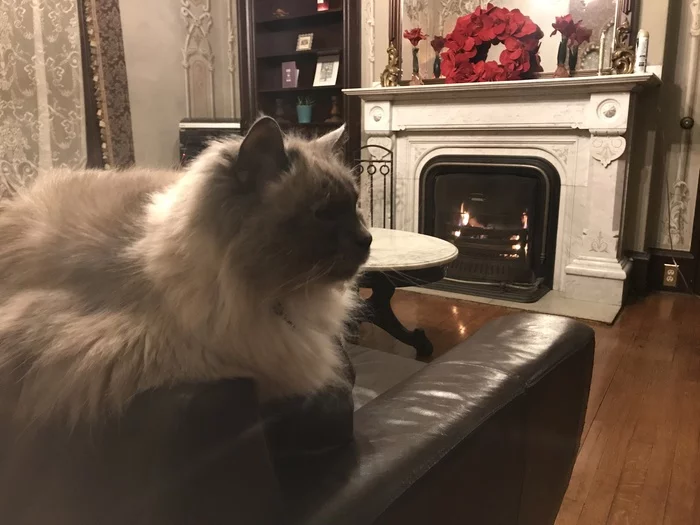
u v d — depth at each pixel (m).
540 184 3.55
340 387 0.78
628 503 1.62
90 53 3.90
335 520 0.62
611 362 2.59
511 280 3.68
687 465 1.80
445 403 0.89
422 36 3.72
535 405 1.04
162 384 0.61
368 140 4.12
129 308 0.68
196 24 4.83
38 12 3.58
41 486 0.65
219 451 0.56
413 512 0.71
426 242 2.60
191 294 0.68
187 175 0.78
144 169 1.10
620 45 3.17
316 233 0.76
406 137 3.95
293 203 0.75
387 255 2.30
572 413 1.25
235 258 0.70
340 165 0.88
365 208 4.20
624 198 3.35
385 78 3.91
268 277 0.72
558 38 3.59
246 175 0.72
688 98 3.41
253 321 0.71
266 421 0.70
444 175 3.85
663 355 2.66
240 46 4.79
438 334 2.92
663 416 2.10
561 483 1.29
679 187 3.54
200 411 0.55
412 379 0.99
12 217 0.84
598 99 3.18
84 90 3.89
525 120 3.46
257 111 4.72
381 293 2.54
